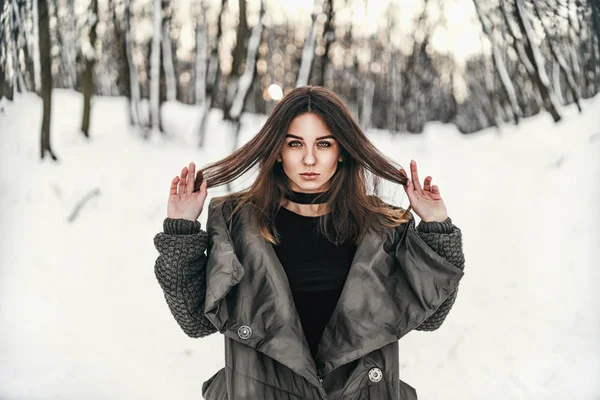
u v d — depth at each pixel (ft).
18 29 14.44
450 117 16.44
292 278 5.01
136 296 12.16
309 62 15.12
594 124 15.49
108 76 15.26
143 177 13.92
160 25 15.16
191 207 4.96
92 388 10.25
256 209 5.05
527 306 12.35
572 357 11.24
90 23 14.82
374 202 5.27
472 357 11.25
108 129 14.76
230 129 14.93
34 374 10.58
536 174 14.83
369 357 4.88
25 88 14.71
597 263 12.91
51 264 12.52
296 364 4.63
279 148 4.91
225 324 4.76
